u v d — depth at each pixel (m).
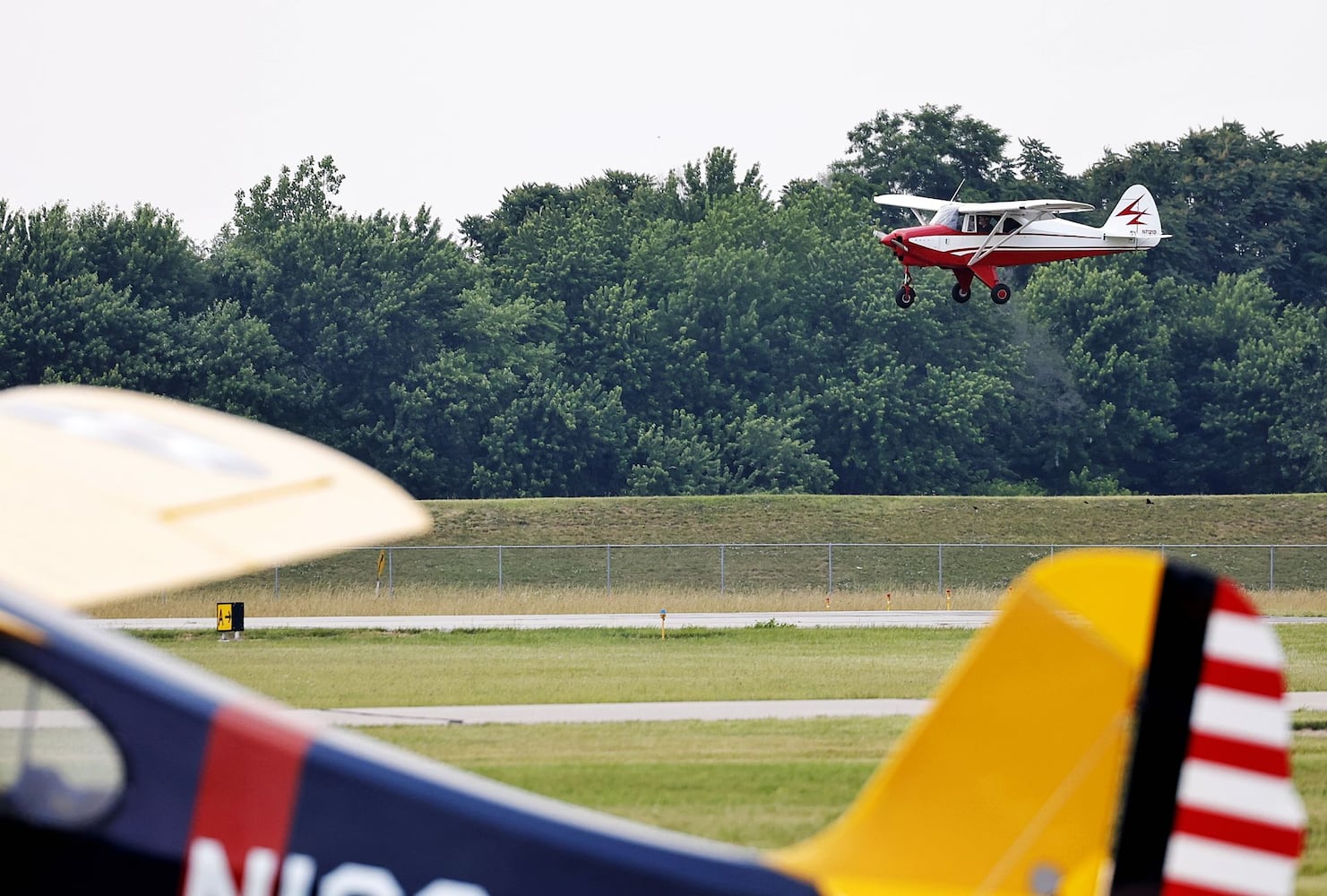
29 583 18.19
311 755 20.98
